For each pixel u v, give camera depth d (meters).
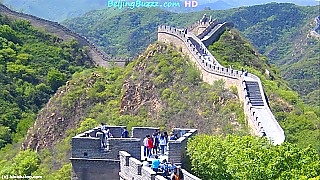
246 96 54.59
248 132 50.38
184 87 66.25
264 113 52.25
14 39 116.06
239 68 76.62
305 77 157.38
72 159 22.41
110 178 22.17
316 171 23.50
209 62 68.88
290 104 65.50
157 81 70.19
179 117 62.31
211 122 57.53
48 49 115.12
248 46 92.00
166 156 22.64
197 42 79.69
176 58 72.38
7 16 126.00
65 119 71.50
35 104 92.00
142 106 68.50
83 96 73.88
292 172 23.03
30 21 129.62
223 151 22.95
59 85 99.00
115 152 22.16
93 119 68.50
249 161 23.00
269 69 89.75
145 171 18.95
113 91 74.12
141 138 25.06
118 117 67.50
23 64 104.56
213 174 22.39
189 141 23.06
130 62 88.06
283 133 45.56
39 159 55.31
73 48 119.19
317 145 52.06
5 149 69.94
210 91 62.41
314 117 62.56
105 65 116.31
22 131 79.00
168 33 76.56
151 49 77.00
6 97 89.50
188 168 22.38
